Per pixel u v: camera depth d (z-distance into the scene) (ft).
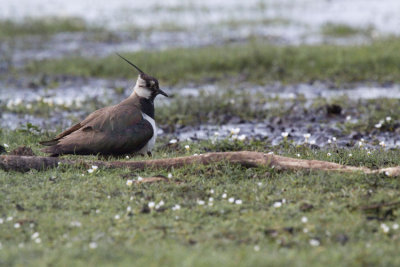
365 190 32.17
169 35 115.65
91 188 33.32
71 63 89.30
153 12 141.08
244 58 85.92
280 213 29.55
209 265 23.21
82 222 28.68
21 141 45.55
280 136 51.93
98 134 38.78
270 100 66.64
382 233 27.17
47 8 147.43
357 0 152.87
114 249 25.30
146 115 41.04
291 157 40.19
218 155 37.37
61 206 30.83
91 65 87.81
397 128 52.47
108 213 29.86
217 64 85.30
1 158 36.52
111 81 81.41
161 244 26.21
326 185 33.27
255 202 31.40
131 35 115.85
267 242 26.45
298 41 104.53
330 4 148.46
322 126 54.85
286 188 33.12
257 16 132.87
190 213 29.91
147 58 87.92
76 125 40.27
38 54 100.37
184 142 47.67
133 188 33.53
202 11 141.08
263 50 89.04
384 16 128.98
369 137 50.52
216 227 28.07
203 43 105.70
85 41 111.55
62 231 27.63
